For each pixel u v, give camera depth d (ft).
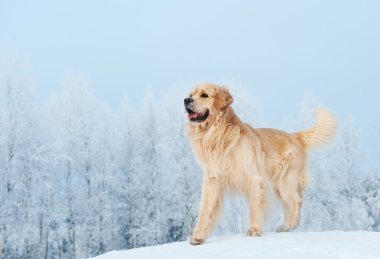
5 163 67.67
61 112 75.31
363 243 14.06
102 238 72.08
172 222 77.97
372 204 71.41
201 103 18.67
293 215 21.57
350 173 72.79
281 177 21.44
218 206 18.65
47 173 70.28
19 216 68.39
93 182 74.38
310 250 13.32
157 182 76.13
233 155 18.29
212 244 15.57
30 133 70.49
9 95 68.59
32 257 70.59
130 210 77.82
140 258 14.40
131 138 80.48
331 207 71.51
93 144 74.69
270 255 12.91
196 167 70.49
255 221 17.81
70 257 72.49
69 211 71.05
